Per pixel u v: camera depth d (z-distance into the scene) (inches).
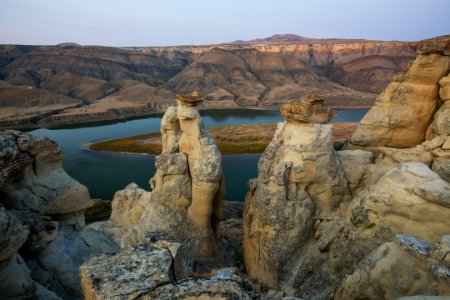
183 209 879.1
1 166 501.4
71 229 613.3
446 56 810.2
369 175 815.7
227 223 1238.3
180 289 318.3
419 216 564.4
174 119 882.8
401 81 887.7
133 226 1021.8
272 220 770.8
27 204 546.9
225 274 355.9
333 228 700.7
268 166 818.8
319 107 773.9
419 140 879.7
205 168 829.2
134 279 329.1
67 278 538.3
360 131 951.0
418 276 444.1
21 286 433.7
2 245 403.2
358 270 526.0
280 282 735.1
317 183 789.9
